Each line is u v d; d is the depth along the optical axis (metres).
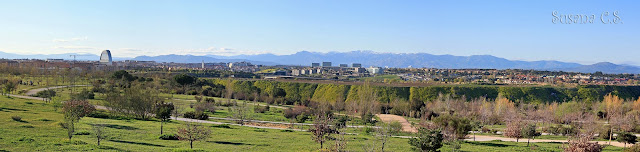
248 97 164.25
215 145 49.19
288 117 110.00
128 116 83.25
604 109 143.38
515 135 71.12
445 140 59.75
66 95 120.38
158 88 152.38
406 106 141.00
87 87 149.50
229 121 91.94
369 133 72.25
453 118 66.56
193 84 184.62
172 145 47.00
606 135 81.19
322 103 140.62
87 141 45.47
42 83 160.25
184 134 46.50
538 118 126.00
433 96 199.12
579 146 46.91
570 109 139.75
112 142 46.09
